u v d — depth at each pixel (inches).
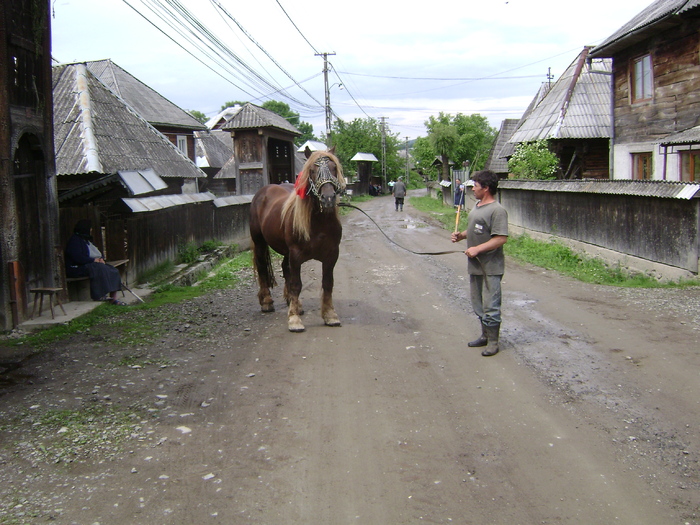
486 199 220.7
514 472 137.4
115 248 371.2
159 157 627.2
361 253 564.4
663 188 356.2
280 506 125.1
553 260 468.4
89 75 644.7
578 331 252.1
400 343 245.1
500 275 221.1
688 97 512.1
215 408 179.9
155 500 127.7
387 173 2923.2
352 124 2576.3
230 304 336.5
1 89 261.6
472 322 275.4
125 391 194.7
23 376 211.0
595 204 465.4
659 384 187.6
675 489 128.0
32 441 157.2
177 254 478.6
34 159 301.4
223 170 1291.8
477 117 2468.0
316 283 398.9
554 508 122.1
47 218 304.7
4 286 268.2
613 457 142.9
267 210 299.9
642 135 590.6
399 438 156.9
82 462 145.6
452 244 613.3
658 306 287.7
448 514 121.0
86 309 302.0
